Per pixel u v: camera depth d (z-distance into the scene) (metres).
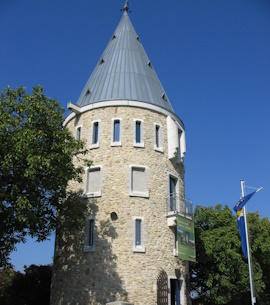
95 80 30.55
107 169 25.80
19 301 29.11
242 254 32.53
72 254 24.83
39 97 21.17
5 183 19.17
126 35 33.09
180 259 25.70
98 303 22.56
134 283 22.80
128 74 29.81
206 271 31.80
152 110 28.16
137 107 27.66
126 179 25.33
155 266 23.78
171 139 28.02
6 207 19.22
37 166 18.75
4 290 31.34
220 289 30.94
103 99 28.14
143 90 29.19
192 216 27.09
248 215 34.97
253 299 21.91
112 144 26.28
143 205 24.97
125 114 27.23
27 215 18.48
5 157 18.23
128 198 24.83
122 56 31.09
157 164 26.73
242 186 24.66
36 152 19.31
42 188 20.72
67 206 22.03
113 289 22.59
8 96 20.62
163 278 23.67
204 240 31.25
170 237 25.42
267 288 36.94
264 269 35.97
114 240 23.80
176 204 26.88
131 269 23.09
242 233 23.50
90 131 27.44
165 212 25.80
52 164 19.80
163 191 26.31
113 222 24.33
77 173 23.58
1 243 19.86
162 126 28.30
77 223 21.67
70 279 24.25
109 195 25.06
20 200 17.98
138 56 31.77
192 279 33.78
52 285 25.53
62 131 20.81
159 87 31.03
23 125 19.95
